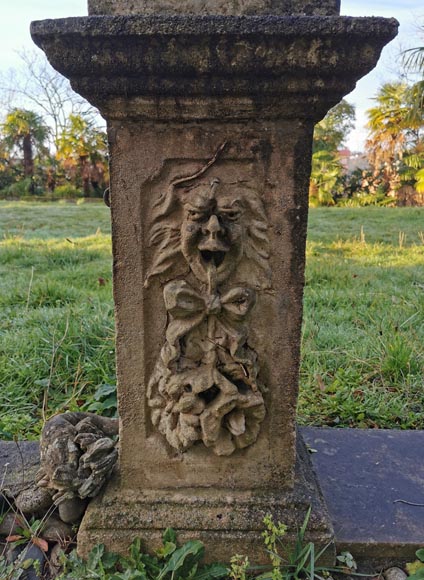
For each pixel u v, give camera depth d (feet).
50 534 5.22
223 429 4.99
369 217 35.78
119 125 4.37
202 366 4.84
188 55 3.87
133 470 5.17
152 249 4.66
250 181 4.47
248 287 4.71
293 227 4.56
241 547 4.87
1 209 42.93
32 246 22.35
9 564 4.95
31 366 9.21
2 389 8.66
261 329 4.84
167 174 4.49
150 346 4.91
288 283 4.70
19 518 5.31
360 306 12.67
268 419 5.06
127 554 4.90
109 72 4.00
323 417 8.01
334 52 3.89
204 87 4.05
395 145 52.03
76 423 5.69
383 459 6.29
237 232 4.44
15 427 7.41
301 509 5.04
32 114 71.41
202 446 5.10
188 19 3.74
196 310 4.67
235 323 4.76
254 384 4.82
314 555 4.79
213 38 3.79
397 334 9.72
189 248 4.50
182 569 4.75
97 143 68.08
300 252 4.62
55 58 3.97
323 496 5.40
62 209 43.88
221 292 4.68
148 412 5.08
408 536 5.02
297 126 4.34
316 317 11.93
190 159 4.43
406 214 36.52
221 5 4.18
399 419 8.04
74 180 70.18
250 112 4.25
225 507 5.02
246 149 4.40
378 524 5.17
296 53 3.87
